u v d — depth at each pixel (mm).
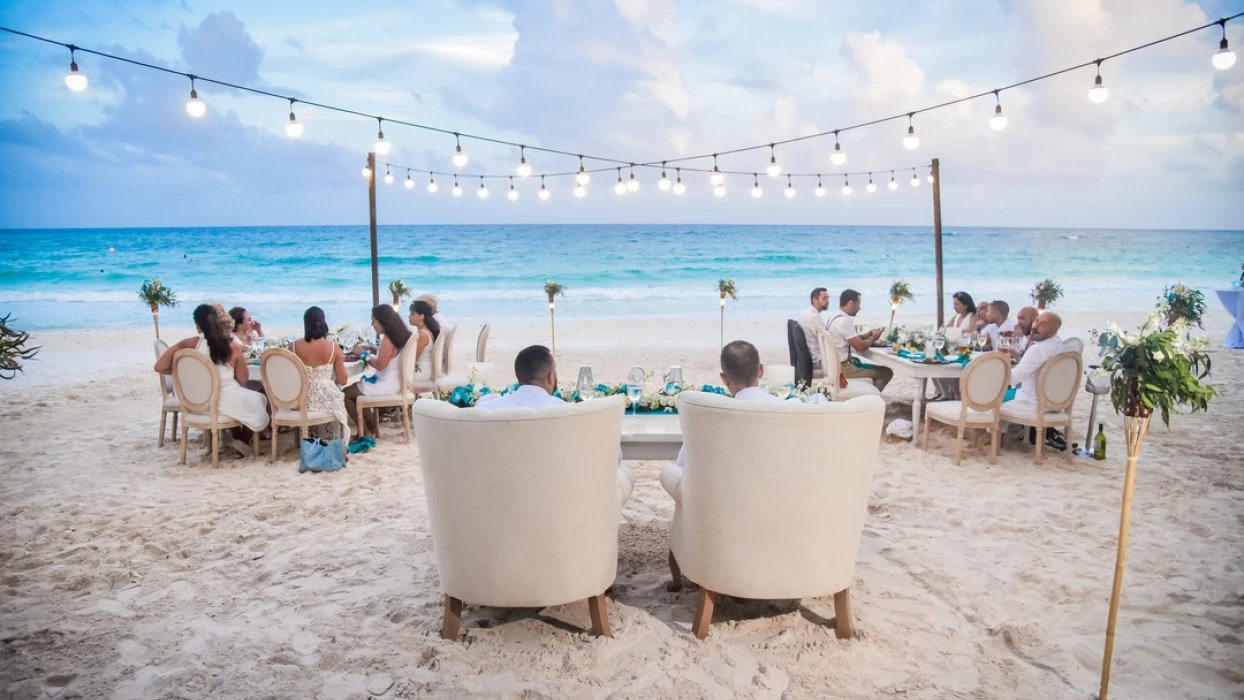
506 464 2781
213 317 5766
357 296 22156
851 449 2838
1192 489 5125
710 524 2980
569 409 2770
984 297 21109
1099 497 4988
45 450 6375
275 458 5984
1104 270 31688
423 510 4859
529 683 2793
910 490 5184
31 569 3932
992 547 4164
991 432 6262
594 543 2990
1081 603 3461
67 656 3004
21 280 26531
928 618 3322
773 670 2885
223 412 5859
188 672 2869
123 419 7602
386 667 2908
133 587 3689
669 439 3793
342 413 6027
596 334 13977
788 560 2941
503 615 3367
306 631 3215
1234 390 8445
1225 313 17000
